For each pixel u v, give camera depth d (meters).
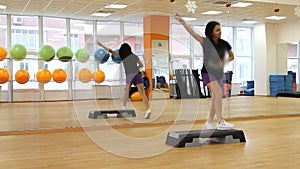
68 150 3.73
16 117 5.67
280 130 5.06
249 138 4.37
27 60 5.73
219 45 4.96
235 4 6.82
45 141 4.30
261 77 6.86
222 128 4.21
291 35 7.10
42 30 6.84
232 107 6.61
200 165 3.05
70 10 6.49
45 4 6.36
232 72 6.64
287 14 7.10
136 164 3.11
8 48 5.87
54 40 6.76
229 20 6.78
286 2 7.08
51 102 5.82
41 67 5.79
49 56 5.80
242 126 5.52
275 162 3.12
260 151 3.60
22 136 4.71
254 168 2.93
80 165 3.08
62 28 6.70
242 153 3.51
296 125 5.62
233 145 3.94
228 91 6.58
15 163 3.17
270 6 7.03
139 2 6.28
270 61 6.91
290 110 6.99
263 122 6.05
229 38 6.75
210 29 4.91
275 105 6.89
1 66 5.59
